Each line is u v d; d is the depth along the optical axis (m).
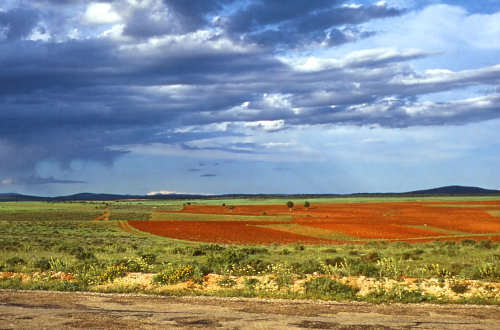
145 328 9.38
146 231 67.38
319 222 82.94
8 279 16.45
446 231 65.69
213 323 9.84
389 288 14.07
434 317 10.50
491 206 144.88
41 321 9.91
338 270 16.77
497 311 11.20
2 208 175.62
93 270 17.53
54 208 180.75
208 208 170.00
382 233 62.66
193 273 16.69
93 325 9.59
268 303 12.24
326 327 9.52
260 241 52.53
